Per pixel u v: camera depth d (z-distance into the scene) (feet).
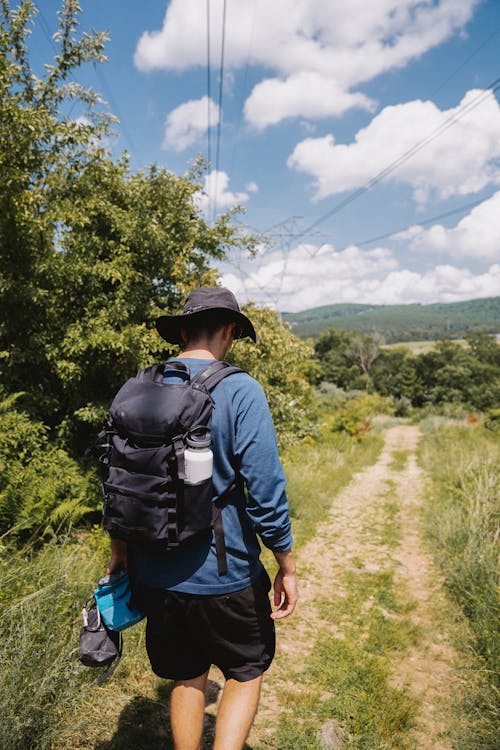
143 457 4.47
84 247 20.34
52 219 19.45
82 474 19.12
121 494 4.54
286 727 8.49
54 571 10.10
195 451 4.44
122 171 22.62
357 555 19.62
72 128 19.74
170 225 23.11
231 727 4.73
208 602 4.70
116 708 8.27
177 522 4.47
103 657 5.47
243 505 4.97
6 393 19.25
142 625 10.49
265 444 4.73
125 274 20.49
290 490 27.48
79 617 9.04
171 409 4.52
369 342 313.94
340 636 12.57
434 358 228.02
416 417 148.77
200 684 5.17
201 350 5.39
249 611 4.87
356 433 68.28
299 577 16.87
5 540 13.47
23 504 14.57
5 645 7.63
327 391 171.22
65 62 20.08
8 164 17.84
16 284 18.74
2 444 16.97
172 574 4.71
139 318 22.16
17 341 20.25
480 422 86.74
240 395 4.85
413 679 10.57
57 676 7.48
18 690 7.07
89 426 21.97
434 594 15.47
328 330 341.00
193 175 24.58
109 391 21.93
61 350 19.71
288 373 26.86
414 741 8.43
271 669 10.64
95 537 15.74
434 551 19.39
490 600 12.46
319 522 24.81
